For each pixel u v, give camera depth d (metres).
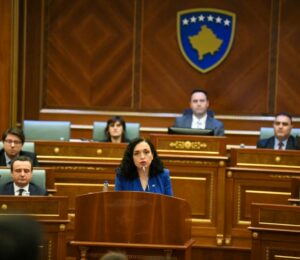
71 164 11.28
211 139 11.15
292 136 12.33
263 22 15.98
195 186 11.17
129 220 6.96
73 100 16.23
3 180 9.43
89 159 11.34
